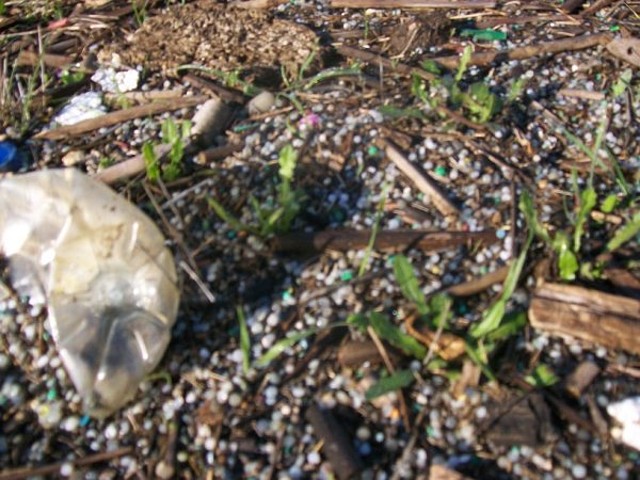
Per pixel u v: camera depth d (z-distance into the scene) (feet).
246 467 1.09
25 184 1.22
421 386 1.13
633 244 1.26
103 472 1.11
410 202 1.31
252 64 1.56
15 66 1.62
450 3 1.70
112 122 1.49
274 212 1.25
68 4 1.78
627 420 1.08
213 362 1.18
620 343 1.14
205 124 1.43
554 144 1.40
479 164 1.35
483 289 1.21
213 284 1.24
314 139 1.39
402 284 1.15
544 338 1.16
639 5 1.70
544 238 1.23
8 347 1.23
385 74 1.53
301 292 1.22
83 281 1.19
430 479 1.05
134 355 1.15
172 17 1.67
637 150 1.40
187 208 1.33
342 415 1.12
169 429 1.13
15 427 1.16
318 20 1.68
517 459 1.07
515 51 1.57
